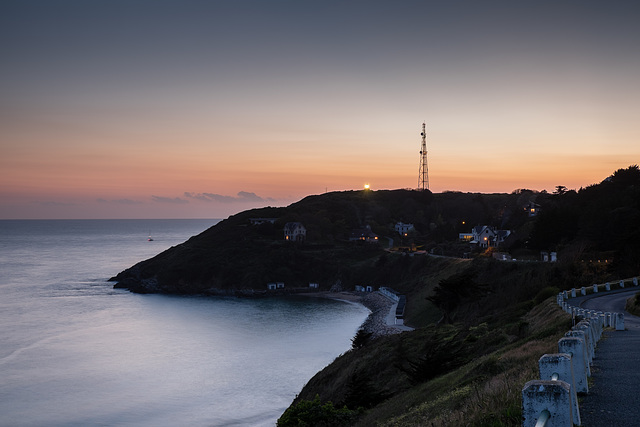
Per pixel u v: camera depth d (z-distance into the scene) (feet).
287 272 510.58
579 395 35.37
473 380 70.49
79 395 182.70
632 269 234.99
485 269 323.57
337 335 291.58
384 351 160.15
